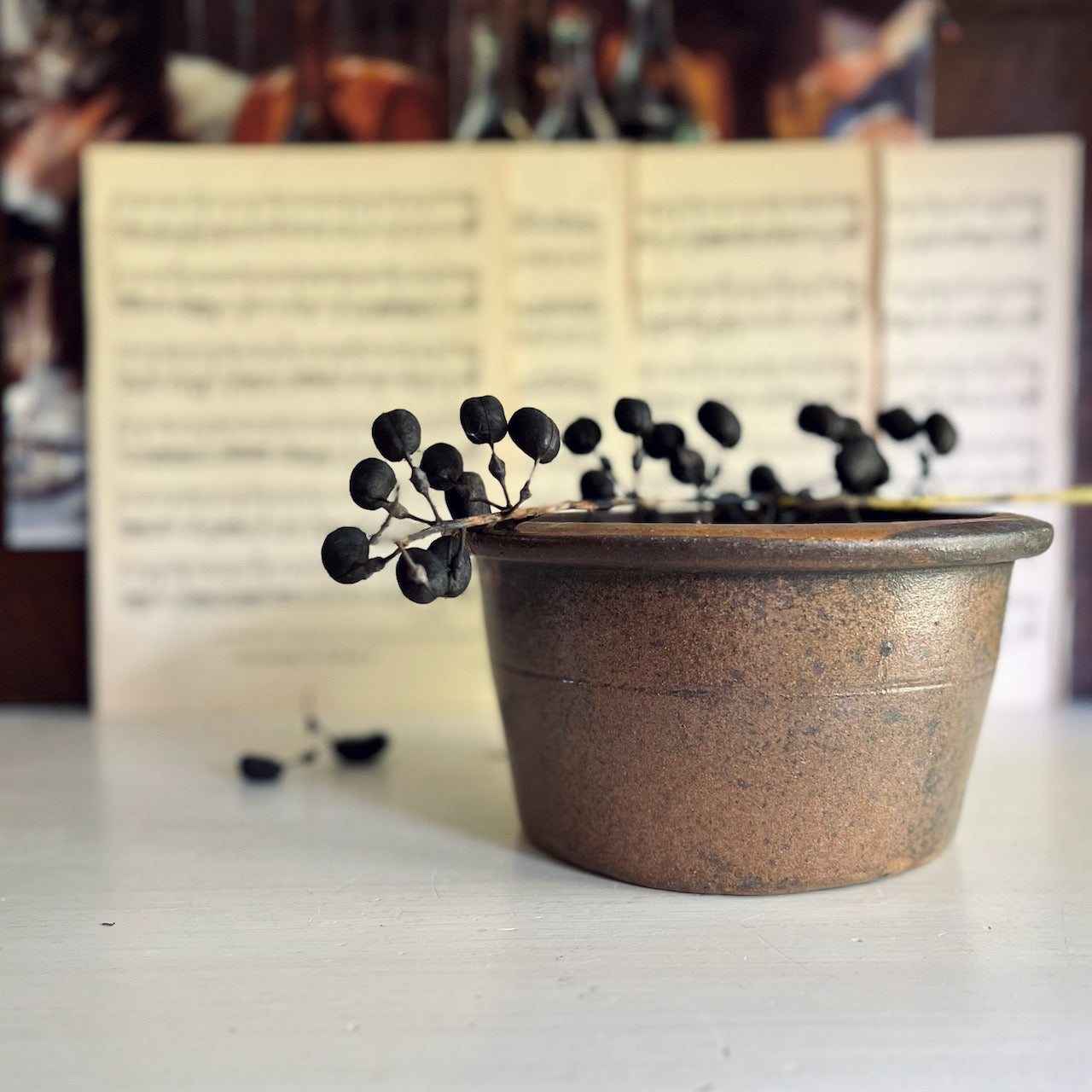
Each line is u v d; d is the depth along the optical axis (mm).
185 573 589
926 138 576
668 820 342
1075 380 585
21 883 366
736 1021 285
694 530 320
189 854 389
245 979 305
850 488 398
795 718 328
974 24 571
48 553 596
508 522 352
